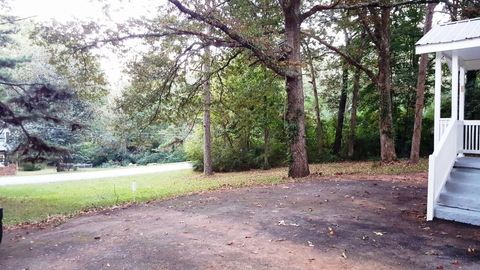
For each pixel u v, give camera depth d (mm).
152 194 13430
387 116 18094
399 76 21891
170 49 13641
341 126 26000
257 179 16250
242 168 24500
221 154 24422
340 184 11344
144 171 26828
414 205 8289
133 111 14820
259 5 15250
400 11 20172
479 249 5488
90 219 8305
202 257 5371
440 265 4902
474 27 8539
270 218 7543
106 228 7309
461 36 8055
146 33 12180
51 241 6605
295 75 14008
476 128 9125
